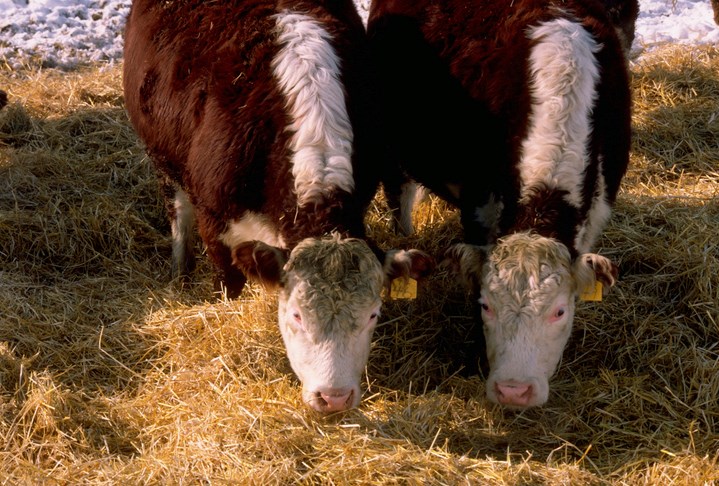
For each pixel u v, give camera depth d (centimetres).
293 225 505
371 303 492
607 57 536
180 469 487
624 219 602
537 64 526
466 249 511
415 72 563
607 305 561
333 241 495
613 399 523
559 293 500
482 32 546
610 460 502
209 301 570
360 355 497
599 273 501
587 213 522
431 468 486
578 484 486
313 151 507
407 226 609
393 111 573
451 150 554
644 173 645
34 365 535
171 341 546
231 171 516
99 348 543
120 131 654
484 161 539
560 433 512
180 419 510
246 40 529
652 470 494
